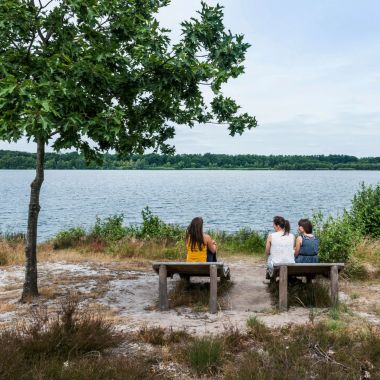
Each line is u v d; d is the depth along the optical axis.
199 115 9.16
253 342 5.79
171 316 7.17
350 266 10.35
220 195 95.94
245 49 7.62
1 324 6.74
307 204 68.56
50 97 6.31
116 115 6.66
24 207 67.50
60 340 5.34
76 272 11.51
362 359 5.16
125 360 5.06
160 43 7.25
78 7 6.91
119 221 19.34
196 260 8.41
